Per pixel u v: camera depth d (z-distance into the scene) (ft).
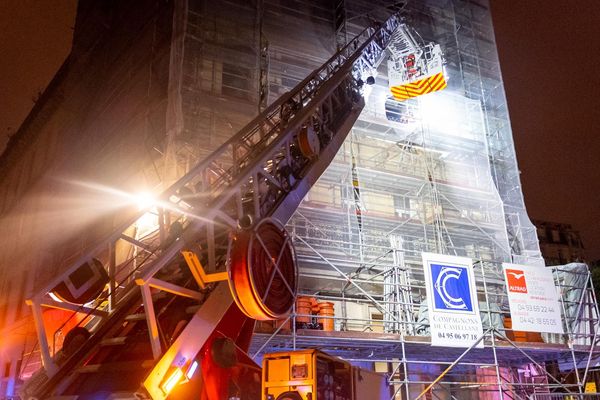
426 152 61.26
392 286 47.98
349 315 53.36
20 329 58.80
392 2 72.64
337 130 41.57
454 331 42.63
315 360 26.14
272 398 26.73
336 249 50.62
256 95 57.72
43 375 25.04
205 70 56.44
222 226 27.61
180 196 31.14
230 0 61.00
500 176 69.31
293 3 66.80
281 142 32.73
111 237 27.66
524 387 55.83
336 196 57.62
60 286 25.98
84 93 82.43
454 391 55.16
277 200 32.45
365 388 30.17
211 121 52.90
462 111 66.69
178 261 29.09
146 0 66.90
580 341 50.72
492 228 60.49
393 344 43.14
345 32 66.28
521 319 45.42
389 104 64.80
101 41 81.10
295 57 63.67
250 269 23.73
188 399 23.02
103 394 22.34
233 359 24.02
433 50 65.00
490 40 78.54
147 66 62.69
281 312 25.66
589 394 47.91
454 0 78.38
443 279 43.78
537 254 63.26
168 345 23.38
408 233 58.29
